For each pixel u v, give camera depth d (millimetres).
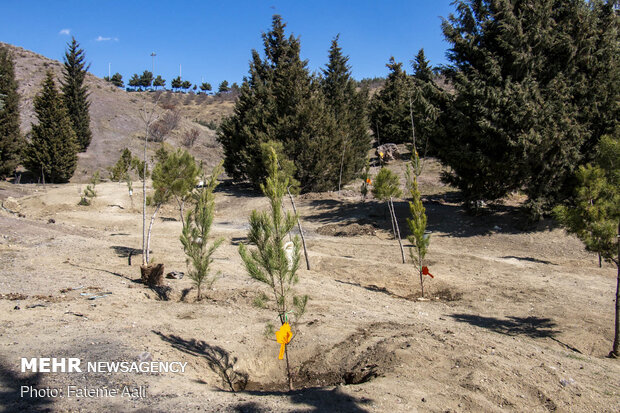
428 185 30438
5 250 13070
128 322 7184
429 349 6348
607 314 9273
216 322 7711
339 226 21266
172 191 11273
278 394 4996
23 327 6465
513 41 17375
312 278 12445
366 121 39406
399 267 13664
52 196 28250
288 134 30500
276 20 39125
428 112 19391
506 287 11602
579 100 17328
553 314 9438
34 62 72375
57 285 9578
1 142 34844
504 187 19031
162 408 4242
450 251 16500
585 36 17219
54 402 4188
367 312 8992
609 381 6020
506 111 17031
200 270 9398
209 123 86250
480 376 5379
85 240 15750
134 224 22375
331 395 4703
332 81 39250
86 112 49312
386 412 4312
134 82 102625
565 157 16766
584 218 7949
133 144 54312
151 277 10242
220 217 25766
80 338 6125
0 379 4582
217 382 5605
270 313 8477
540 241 16875
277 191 5809
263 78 39844
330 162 31031
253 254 5805
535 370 5918
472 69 18625
